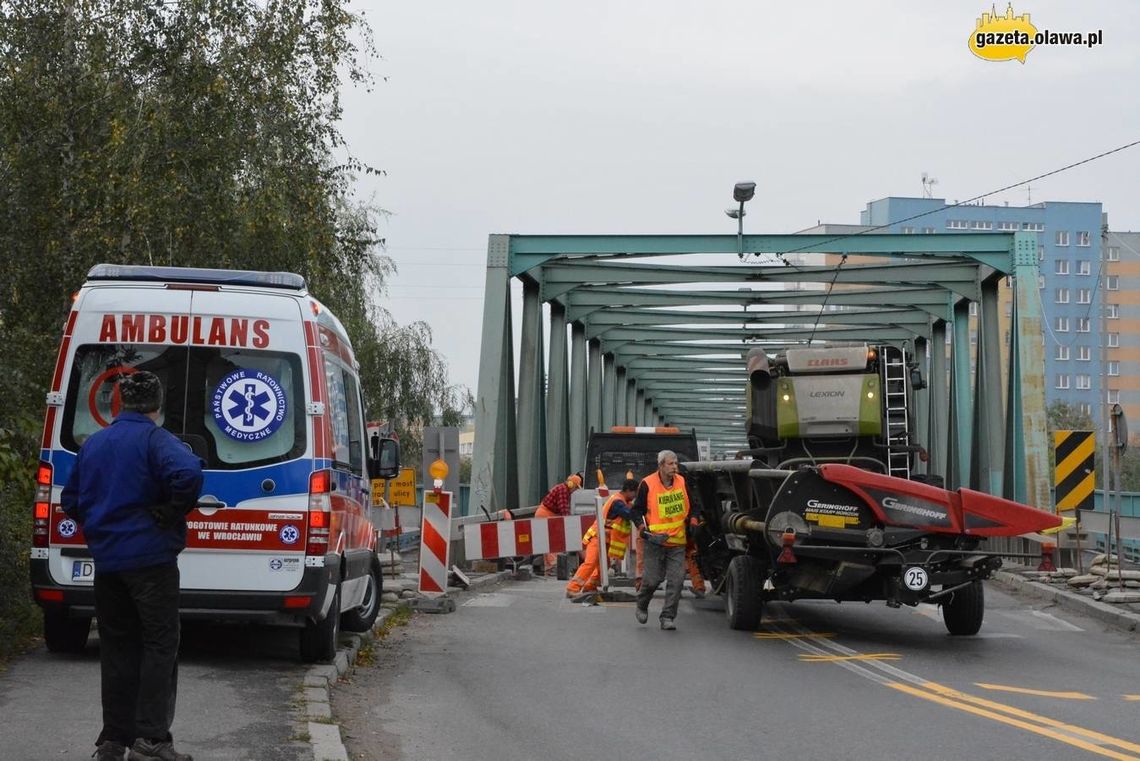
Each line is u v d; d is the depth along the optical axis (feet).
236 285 33.78
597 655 40.68
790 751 26.02
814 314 125.80
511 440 97.14
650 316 127.65
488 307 92.02
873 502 44.04
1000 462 93.09
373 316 149.38
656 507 48.21
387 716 29.35
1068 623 52.26
